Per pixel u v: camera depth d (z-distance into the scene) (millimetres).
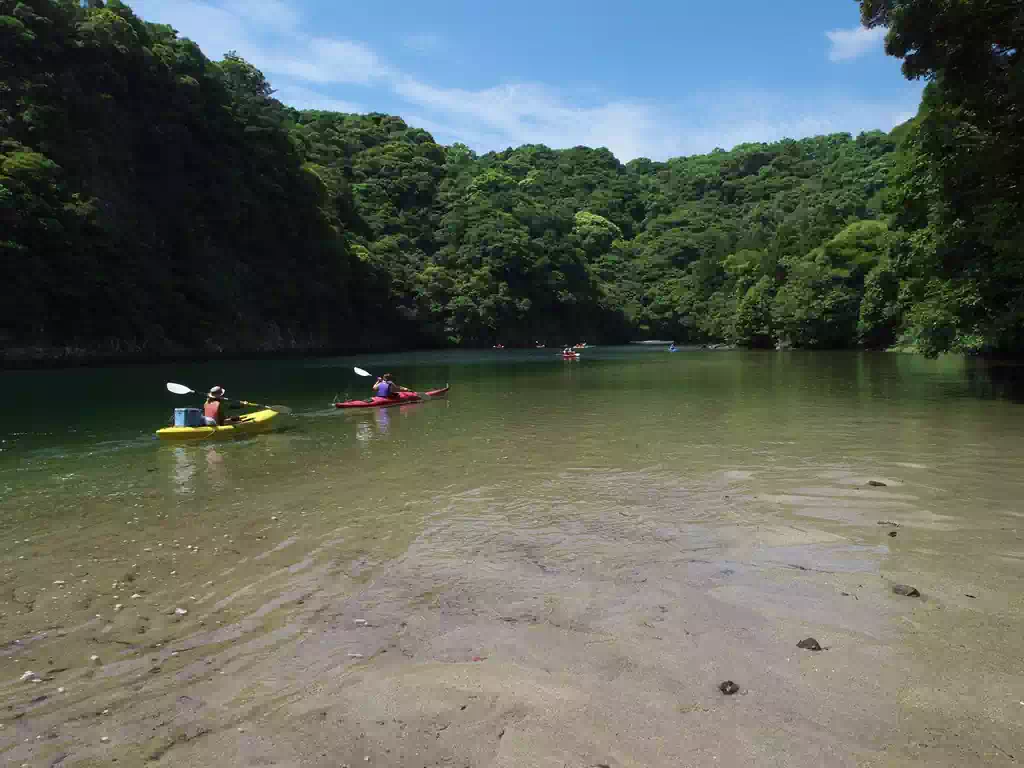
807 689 4078
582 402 21828
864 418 16375
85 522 8273
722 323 91938
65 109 47406
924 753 3434
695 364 46250
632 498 9047
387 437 14727
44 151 45281
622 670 4375
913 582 5738
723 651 4602
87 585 6156
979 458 11039
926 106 21734
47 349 44250
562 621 5172
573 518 8133
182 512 8703
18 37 45656
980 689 4023
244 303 63281
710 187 158375
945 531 7129
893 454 11570
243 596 5840
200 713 3990
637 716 3834
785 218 104750
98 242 46375
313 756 3529
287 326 69000
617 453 12430
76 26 50344
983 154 17688
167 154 57031
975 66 18094
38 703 4133
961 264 20922
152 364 43594
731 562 6402
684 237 129000
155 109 57219
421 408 20422
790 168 146625
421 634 4996
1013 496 8539
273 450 13227
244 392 26250
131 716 3971
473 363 49750
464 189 112688
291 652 4758
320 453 12875
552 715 3863
